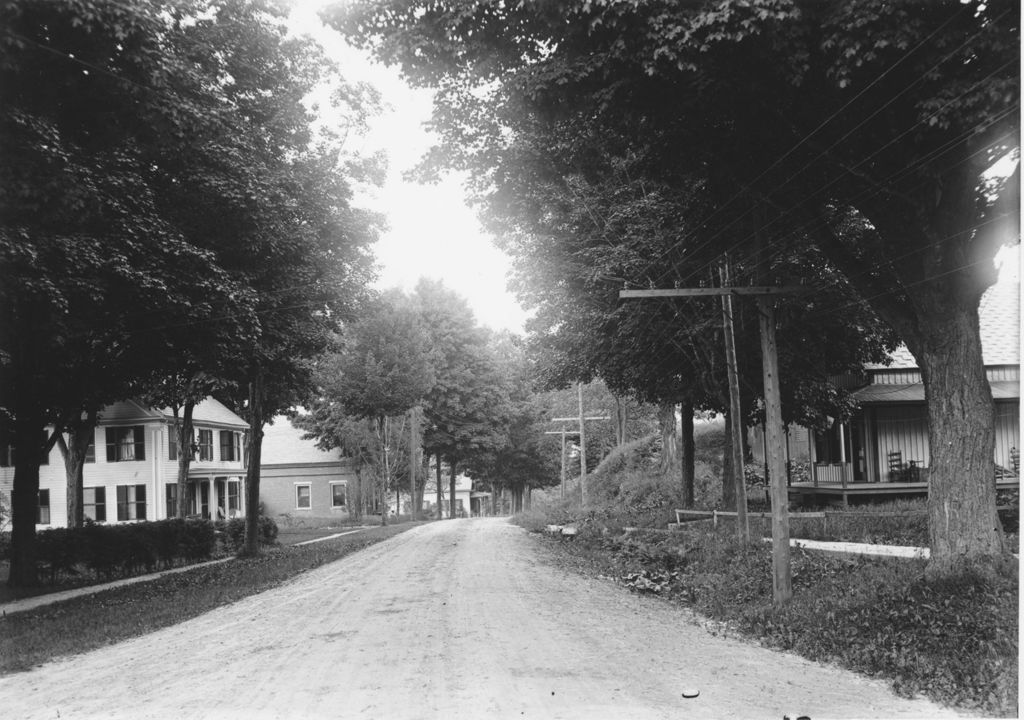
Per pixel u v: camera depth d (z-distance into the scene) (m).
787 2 7.96
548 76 9.81
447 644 9.01
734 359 16.09
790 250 16.52
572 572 17.17
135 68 13.55
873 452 24.38
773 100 9.80
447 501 93.50
